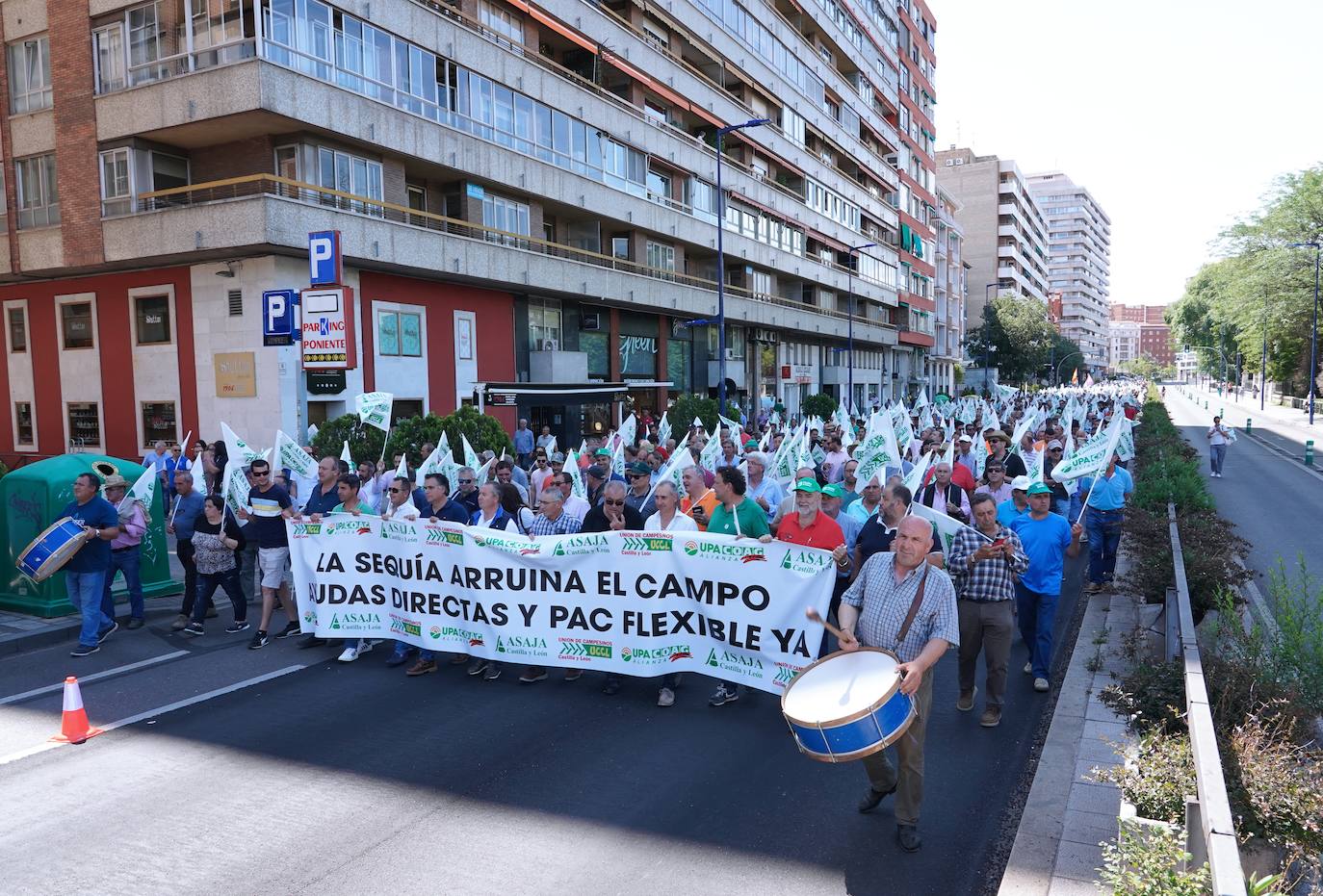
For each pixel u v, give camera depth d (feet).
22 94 73.72
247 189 67.87
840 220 179.52
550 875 14.69
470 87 80.28
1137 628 24.00
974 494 21.88
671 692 23.15
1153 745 14.99
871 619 15.92
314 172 66.95
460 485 33.32
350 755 19.80
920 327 248.11
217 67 61.67
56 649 29.07
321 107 64.80
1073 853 14.55
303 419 55.83
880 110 211.41
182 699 23.90
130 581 31.55
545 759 19.51
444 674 25.95
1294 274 183.01
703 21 123.03
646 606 23.35
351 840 15.92
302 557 27.91
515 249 84.23
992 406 136.15
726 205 130.62
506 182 83.82
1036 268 477.77
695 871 14.83
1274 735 14.46
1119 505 34.14
